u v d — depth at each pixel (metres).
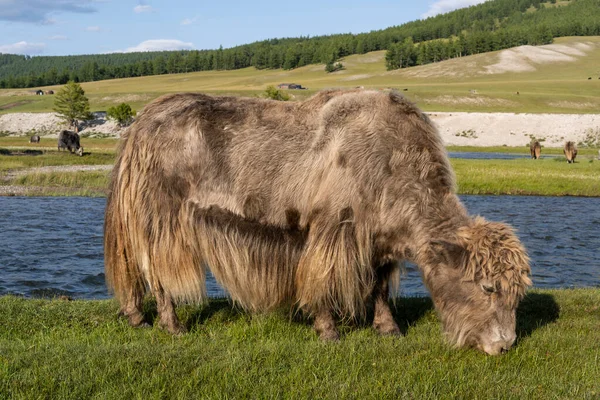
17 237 15.41
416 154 6.38
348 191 6.25
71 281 11.48
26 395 4.66
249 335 6.55
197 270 6.61
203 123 6.65
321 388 4.96
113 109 83.31
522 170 32.97
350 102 6.61
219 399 4.71
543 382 5.23
